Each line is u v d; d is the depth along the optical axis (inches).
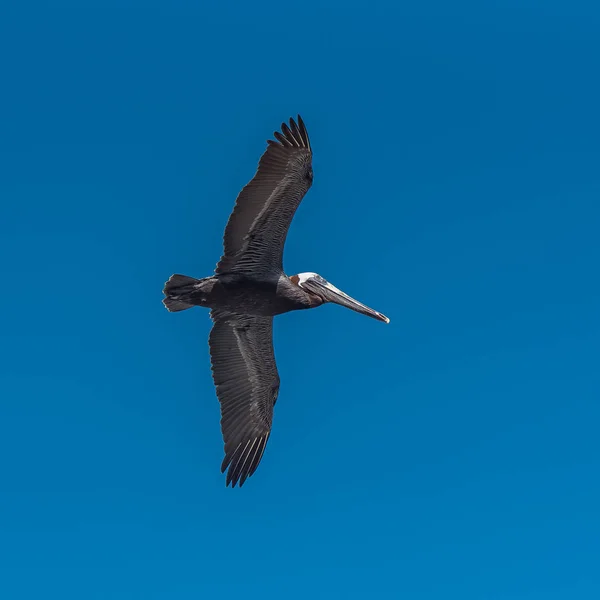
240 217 612.1
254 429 692.7
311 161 597.9
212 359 696.4
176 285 647.8
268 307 663.1
